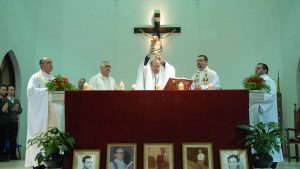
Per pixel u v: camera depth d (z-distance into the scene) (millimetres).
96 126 4727
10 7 9531
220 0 11211
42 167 5043
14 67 10125
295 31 9977
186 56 11117
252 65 10805
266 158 4664
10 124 9289
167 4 11336
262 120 6703
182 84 5137
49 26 11156
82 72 11062
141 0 11367
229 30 11055
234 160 4621
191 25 11250
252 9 10992
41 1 11227
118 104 4770
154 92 4797
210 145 4680
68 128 4723
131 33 11273
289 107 10234
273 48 10758
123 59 11172
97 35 11234
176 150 4676
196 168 4590
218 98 4809
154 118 4746
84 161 4586
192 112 4770
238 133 4754
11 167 7539
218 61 11008
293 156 9539
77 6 11320
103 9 11359
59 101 4895
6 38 9320
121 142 4691
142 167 4609
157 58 7051
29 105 6191
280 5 10773
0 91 9352
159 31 11133
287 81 10367
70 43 11141
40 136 4836
